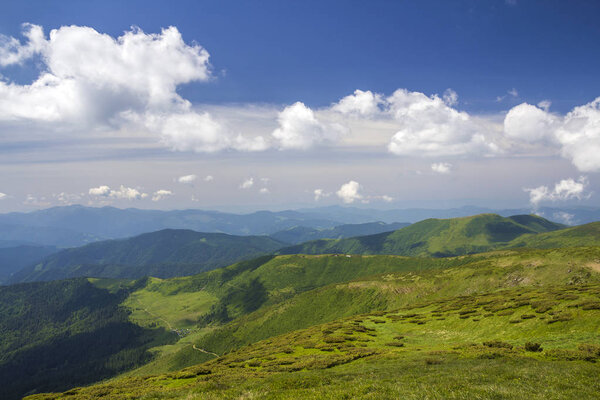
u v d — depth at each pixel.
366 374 30.53
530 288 102.94
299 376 31.64
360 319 100.19
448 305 99.50
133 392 35.03
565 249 159.00
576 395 19.70
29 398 39.78
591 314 45.53
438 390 21.31
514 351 36.47
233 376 38.22
